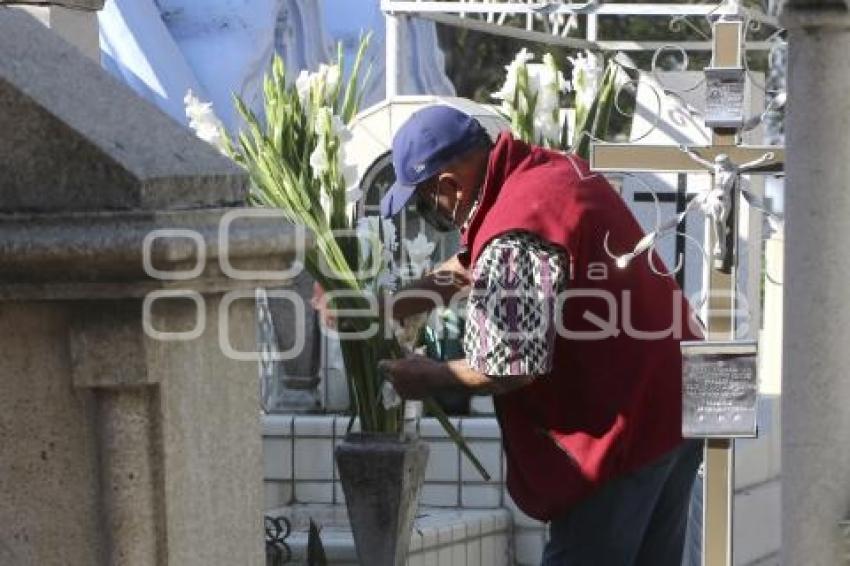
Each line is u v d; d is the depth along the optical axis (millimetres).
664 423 4965
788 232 3740
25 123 3303
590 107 6746
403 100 7852
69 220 3271
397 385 4941
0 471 3422
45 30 3643
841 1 3602
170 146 3477
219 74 10617
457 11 8703
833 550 3754
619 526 4957
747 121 4590
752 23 6266
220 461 3562
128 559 3354
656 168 4586
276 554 6480
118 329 3307
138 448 3348
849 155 3676
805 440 3746
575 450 4910
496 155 4941
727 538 4355
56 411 3385
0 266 3291
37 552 3422
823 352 3715
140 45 10008
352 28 12969
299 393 7586
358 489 5930
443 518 7168
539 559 7320
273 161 5945
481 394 4938
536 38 9305
